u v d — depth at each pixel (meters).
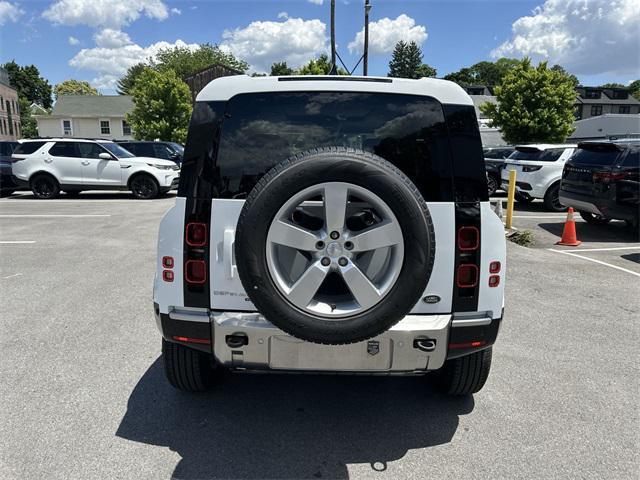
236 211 2.55
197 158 2.57
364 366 2.55
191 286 2.61
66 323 4.52
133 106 44.72
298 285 2.31
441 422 3.03
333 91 2.62
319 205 2.51
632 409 3.19
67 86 91.25
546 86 27.38
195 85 40.97
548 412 3.15
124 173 14.25
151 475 2.49
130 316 4.71
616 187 8.80
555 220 11.14
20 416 2.99
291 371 2.63
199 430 2.90
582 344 4.24
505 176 13.30
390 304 2.31
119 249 7.64
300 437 2.85
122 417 3.01
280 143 2.61
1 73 53.25
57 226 9.62
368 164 2.24
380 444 2.79
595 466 2.61
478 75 108.06
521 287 5.96
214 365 3.33
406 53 88.50
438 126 2.59
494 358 3.94
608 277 6.43
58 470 2.51
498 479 2.50
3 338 4.16
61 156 14.20
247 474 2.51
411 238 2.27
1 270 6.37
